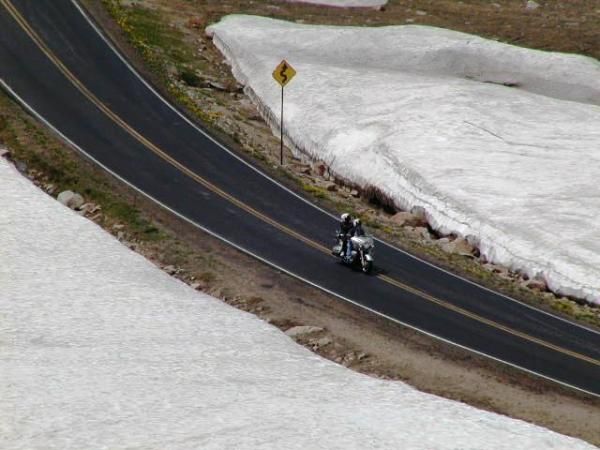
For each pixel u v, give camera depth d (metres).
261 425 75.69
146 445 69.94
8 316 100.88
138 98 192.75
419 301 120.38
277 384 89.00
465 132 183.38
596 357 109.12
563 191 158.75
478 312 118.94
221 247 133.00
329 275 126.25
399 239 144.25
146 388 83.31
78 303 106.94
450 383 99.56
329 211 152.50
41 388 80.62
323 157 182.25
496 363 104.69
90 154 161.62
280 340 104.06
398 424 79.69
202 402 80.88
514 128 187.88
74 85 192.88
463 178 163.88
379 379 95.88
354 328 111.06
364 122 188.88
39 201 140.75
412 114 191.00
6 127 164.38
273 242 136.38
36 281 112.44
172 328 102.62
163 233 135.75
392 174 168.38
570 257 137.12
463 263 138.62
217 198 151.12
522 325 116.44
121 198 145.75
